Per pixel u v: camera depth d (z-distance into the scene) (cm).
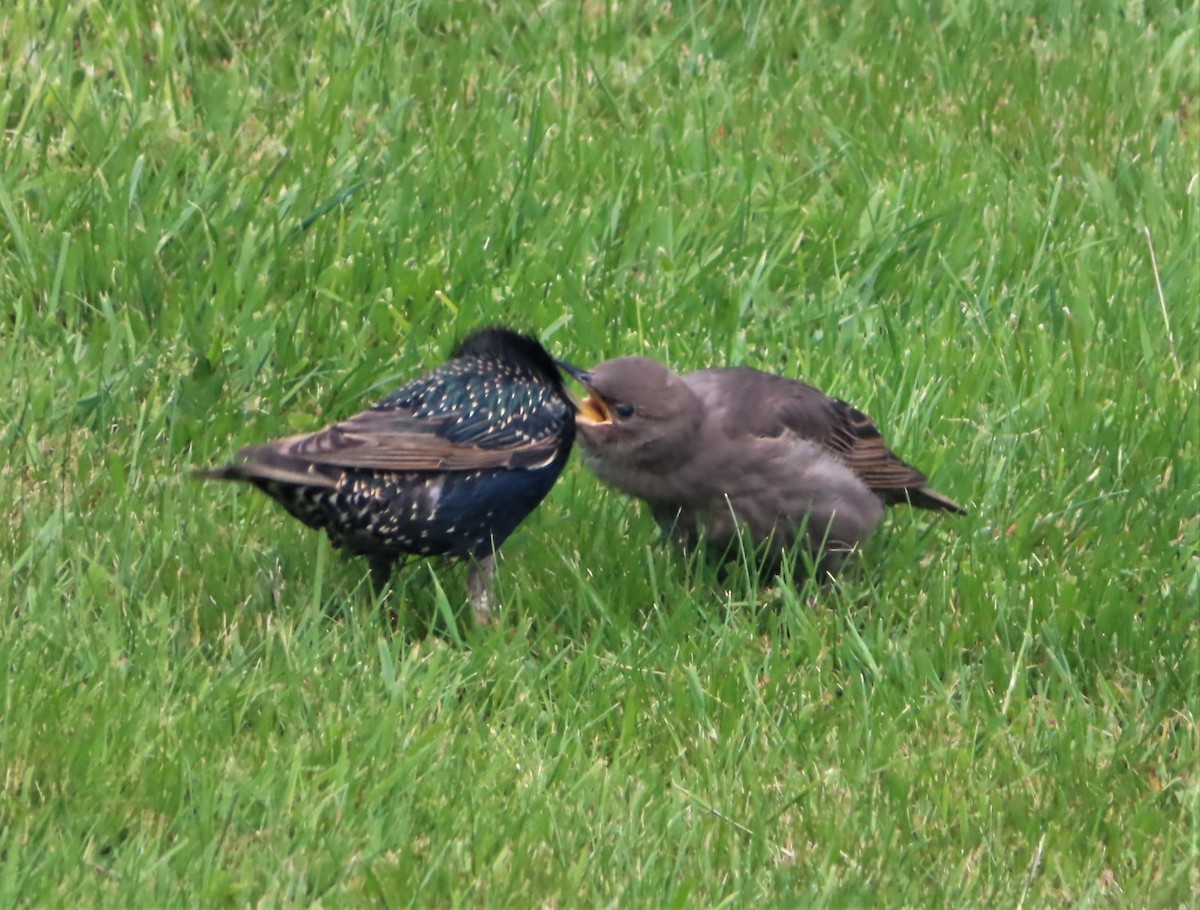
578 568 1051
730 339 1275
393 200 1333
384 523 965
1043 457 1192
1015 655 1022
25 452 1098
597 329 1259
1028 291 1353
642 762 908
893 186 1444
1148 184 1484
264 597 1009
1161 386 1259
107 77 1462
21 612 965
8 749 847
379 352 1196
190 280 1251
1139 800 920
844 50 1653
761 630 1055
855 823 880
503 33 1603
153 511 1056
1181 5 1780
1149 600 1049
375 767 869
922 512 1154
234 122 1421
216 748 872
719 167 1467
